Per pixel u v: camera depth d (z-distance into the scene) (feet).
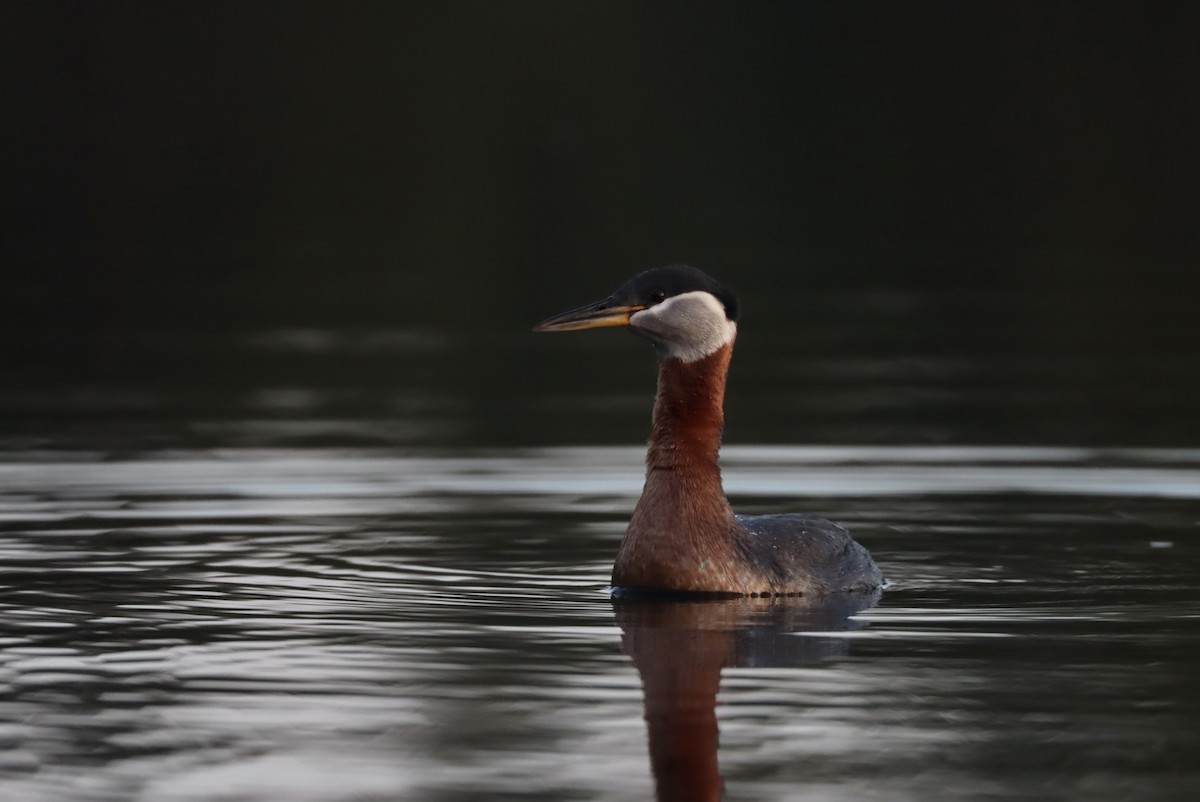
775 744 28.68
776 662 33.37
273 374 71.97
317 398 67.46
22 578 40.29
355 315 84.53
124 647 34.14
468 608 37.78
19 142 122.42
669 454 39.81
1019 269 93.45
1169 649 34.06
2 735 29.07
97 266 95.50
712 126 126.11
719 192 113.91
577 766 27.78
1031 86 130.00
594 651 34.09
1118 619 36.68
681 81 131.95
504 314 85.46
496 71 135.13
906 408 64.49
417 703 30.66
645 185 114.42
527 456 57.26
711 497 39.73
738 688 31.63
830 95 130.62
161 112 128.57
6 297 87.56
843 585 39.96
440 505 50.37
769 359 73.87
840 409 64.34
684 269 39.99
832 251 97.66
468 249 99.91
